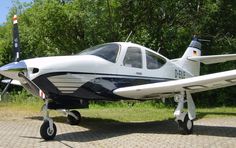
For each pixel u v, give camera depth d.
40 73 6.95
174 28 18.56
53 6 17.25
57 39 18.28
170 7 18.17
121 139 7.24
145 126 9.32
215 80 7.33
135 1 17.98
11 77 7.18
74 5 17.52
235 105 18.06
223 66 18.23
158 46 18.70
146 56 8.93
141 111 13.20
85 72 7.59
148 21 18.58
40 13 17.52
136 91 7.88
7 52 21.50
